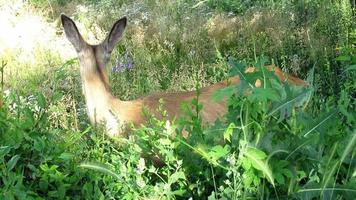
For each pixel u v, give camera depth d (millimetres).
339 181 1515
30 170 1776
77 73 3207
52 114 2434
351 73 2611
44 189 1689
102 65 2375
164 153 1654
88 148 2053
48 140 1836
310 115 1658
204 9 4812
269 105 1497
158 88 3170
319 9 3990
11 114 2068
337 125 1534
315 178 1427
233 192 1481
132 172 1674
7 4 4699
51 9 4910
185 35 4043
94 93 2334
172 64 3580
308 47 3422
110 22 4625
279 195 1482
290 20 4000
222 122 1752
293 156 1459
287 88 1477
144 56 3594
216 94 1512
